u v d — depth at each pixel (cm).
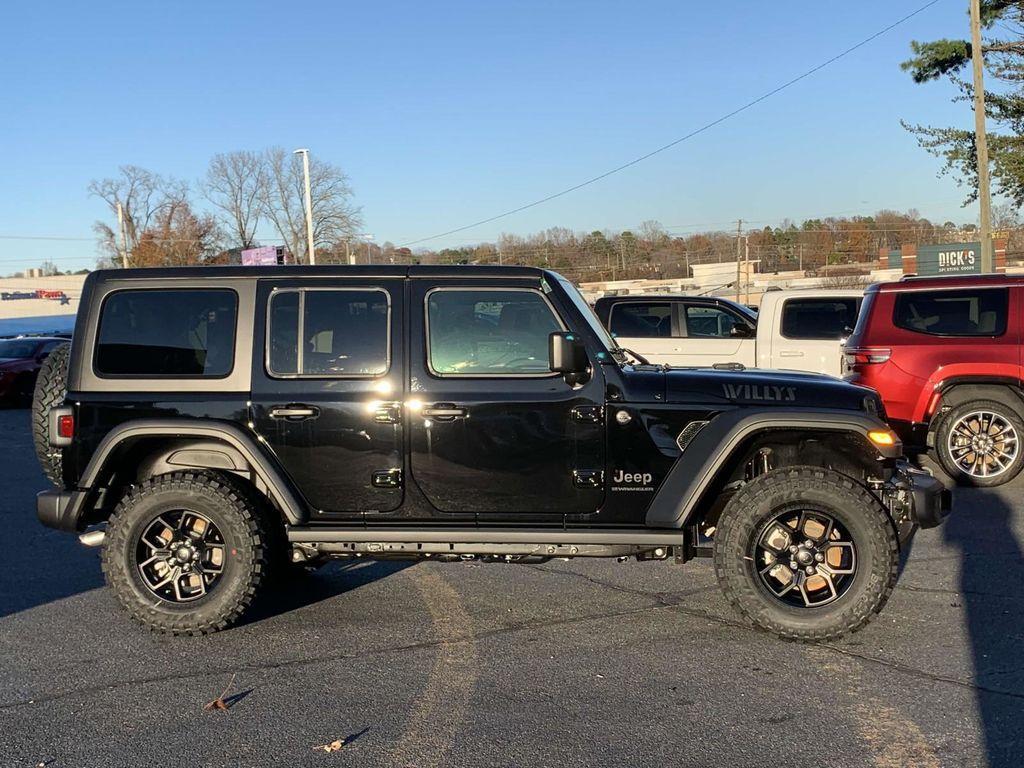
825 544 486
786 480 480
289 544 539
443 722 398
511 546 501
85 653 491
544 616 539
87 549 725
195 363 520
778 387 501
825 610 478
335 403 506
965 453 863
